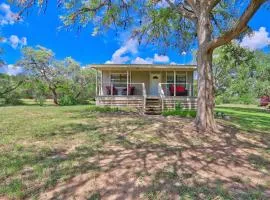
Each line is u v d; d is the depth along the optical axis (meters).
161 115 15.34
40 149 6.68
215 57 33.16
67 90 32.78
